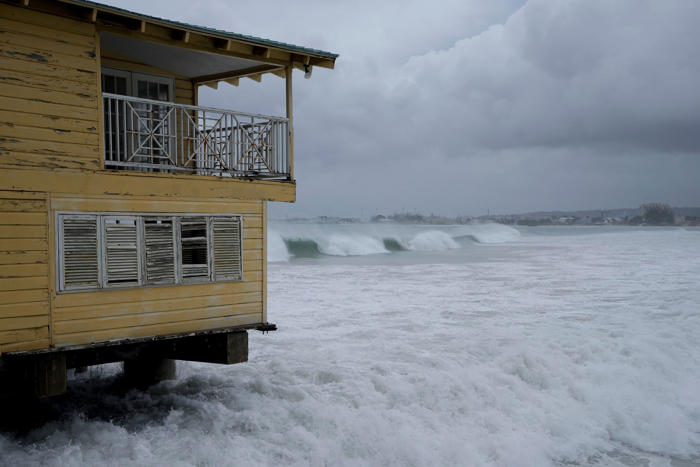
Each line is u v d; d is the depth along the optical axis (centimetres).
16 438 807
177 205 877
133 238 834
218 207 924
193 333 885
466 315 1722
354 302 1922
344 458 824
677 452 948
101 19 796
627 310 1823
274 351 1301
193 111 1195
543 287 2314
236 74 1152
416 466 831
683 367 1312
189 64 1101
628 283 2448
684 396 1173
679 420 1073
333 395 998
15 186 734
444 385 1055
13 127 732
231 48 945
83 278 789
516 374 1172
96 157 800
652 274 2773
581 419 1036
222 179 927
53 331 765
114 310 817
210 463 757
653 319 1691
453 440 891
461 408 1001
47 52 758
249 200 966
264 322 988
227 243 937
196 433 834
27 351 741
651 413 1081
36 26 749
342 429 879
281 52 1003
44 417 895
